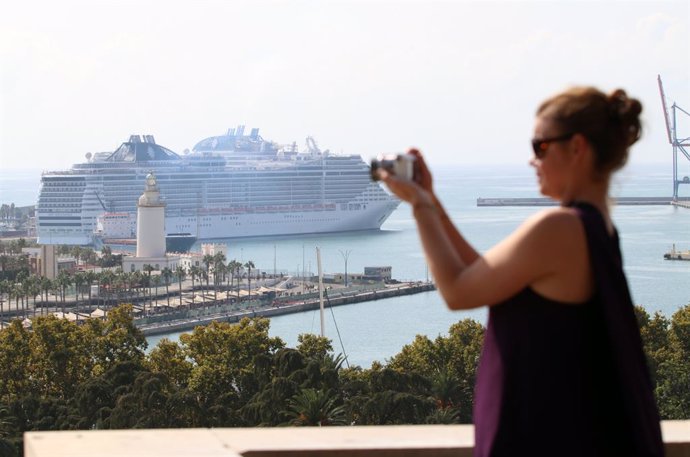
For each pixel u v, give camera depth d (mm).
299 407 55125
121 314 85250
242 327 78625
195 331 77938
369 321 179250
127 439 6223
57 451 5879
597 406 5172
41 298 192750
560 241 5137
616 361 5148
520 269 5137
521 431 5215
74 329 82188
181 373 74750
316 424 54750
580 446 5145
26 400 64625
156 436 6320
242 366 75375
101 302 195375
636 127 5453
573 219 5191
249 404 62844
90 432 6324
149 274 194250
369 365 143875
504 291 5176
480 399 5449
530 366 5203
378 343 159250
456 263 5285
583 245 5160
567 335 5172
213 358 75438
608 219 5445
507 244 5234
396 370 69188
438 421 58125
